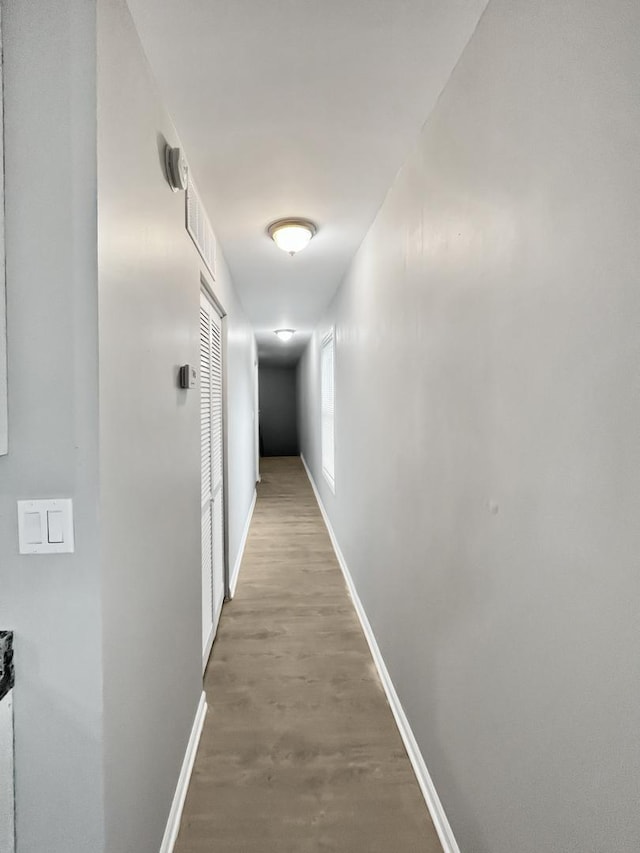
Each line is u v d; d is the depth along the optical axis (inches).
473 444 46.9
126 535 42.1
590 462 29.7
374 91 54.9
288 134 63.4
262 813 59.3
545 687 34.8
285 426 430.3
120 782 40.6
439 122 55.9
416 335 65.6
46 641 36.5
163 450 54.4
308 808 60.1
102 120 36.6
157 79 51.9
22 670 36.6
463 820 49.6
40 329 35.7
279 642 100.7
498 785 42.0
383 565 87.2
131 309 43.7
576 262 30.9
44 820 36.9
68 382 35.9
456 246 51.0
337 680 87.3
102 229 36.5
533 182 35.8
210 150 66.9
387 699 81.7
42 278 35.6
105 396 37.3
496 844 42.4
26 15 35.1
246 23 44.7
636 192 25.8
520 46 37.3
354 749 70.0
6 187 35.3
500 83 40.8
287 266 124.9
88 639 36.5
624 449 26.9
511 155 39.0
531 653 36.6
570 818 31.9
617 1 26.8
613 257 27.5
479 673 45.9
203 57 49.0
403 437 72.6
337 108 58.0
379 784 63.8
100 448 36.3
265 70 51.1
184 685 64.7
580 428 30.6
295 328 230.8
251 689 84.4
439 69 51.3
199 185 76.9
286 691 83.9
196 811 59.6
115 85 39.6
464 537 49.3
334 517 167.9
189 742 66.9
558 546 33.1
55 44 35.2
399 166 72.3
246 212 88.1
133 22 44.3
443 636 55.6
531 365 36.4
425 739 62.3
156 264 51.9
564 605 32.5
